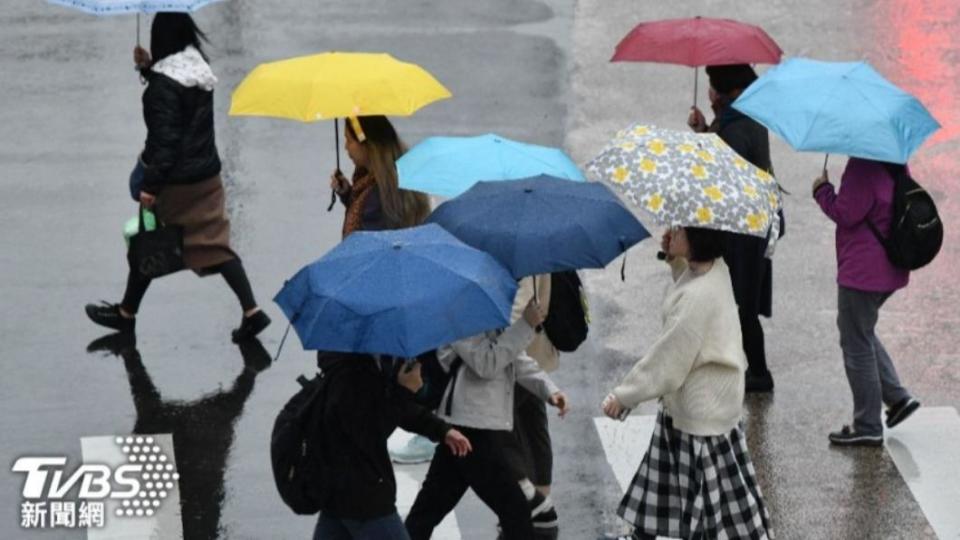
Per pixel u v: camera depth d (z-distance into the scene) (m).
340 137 44.16
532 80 47.28
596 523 28.59
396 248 21.95
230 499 29.33
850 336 30.19
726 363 24.78
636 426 31.67
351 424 22.59
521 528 25.39
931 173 41.75
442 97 29.19
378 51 48.78
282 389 33.00
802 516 28.75
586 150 43.31
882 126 27.14
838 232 29.92
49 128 44.06
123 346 34.34
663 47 31.27
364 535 23.22
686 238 24.52
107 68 47.59
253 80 28.91
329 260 22.02
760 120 27.55
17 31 49.69
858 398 30.50
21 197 40.56
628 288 36.78
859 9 51.41
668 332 24.73
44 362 33.75
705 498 25.28
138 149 43.16
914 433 31.22
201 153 33.53
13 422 31.55
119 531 28.31
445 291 21.38
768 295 32.25
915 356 33.97
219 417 31.92
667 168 24.34
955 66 47.59
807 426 31.50
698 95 46.47
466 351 24.42
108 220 39.66
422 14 51.56
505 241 23.39
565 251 23.34
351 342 21.03
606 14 51.56
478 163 26.20
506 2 52.50
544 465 27.36
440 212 24.27
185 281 37.16
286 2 52.12
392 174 28.45
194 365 33.75
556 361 26.59
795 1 52.00
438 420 23.05
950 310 35.75
